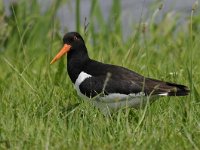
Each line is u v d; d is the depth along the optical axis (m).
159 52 17.27
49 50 15.45
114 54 16.02
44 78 13.60
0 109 11.41
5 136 10.14
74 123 10.79
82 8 23.72
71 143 9.77
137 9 22.09
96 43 18.89
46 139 9.66
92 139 9.93
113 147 9.57
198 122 10.40
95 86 11.53
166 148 9.59
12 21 18.91
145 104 11.45
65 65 15.04
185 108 11.09
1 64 16.50
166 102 11.86
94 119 10.98
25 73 13.80
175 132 10.23
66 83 13.37
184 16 21.17
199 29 17.84
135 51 16.67
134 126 10.76
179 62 15.10
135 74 11.59
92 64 11.98
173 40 18.48
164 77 13.23
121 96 11.32
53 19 17.94
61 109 11.59
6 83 13.80
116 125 10.59
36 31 18.80
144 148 9.44
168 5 22.58
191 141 9.53
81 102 12.16
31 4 19.98
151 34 18.27
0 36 18.55
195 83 12.72
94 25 19.81
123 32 20.42
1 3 19.62
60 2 19.75
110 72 11.63
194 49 15.15
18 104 11.81
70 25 22.25
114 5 19.77
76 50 12.15
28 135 10.07
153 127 10.36
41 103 11.80
